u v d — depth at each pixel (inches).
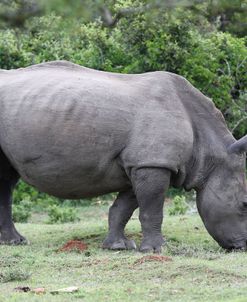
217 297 794.8
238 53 1811.0
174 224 1263.5
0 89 1100.5
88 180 1068.5
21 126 1067.3
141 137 1039.0
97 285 854.5
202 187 1082.1
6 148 1093.1
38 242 1177.4
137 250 1076.5
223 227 1066.1
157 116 1046.4
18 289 840.3
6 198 1167.0
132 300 788.6
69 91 1059.9
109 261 957.8
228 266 922.1
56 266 952.9
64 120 1047.6
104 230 1228.5
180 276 874.8
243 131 1761.8
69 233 1230.9
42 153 1059.3
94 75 1104.2
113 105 1047.6
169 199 1749.5
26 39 1788.9
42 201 1739.7
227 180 1074.1
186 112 1077.1
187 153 1056.2
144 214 1053.2
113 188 1084.5
